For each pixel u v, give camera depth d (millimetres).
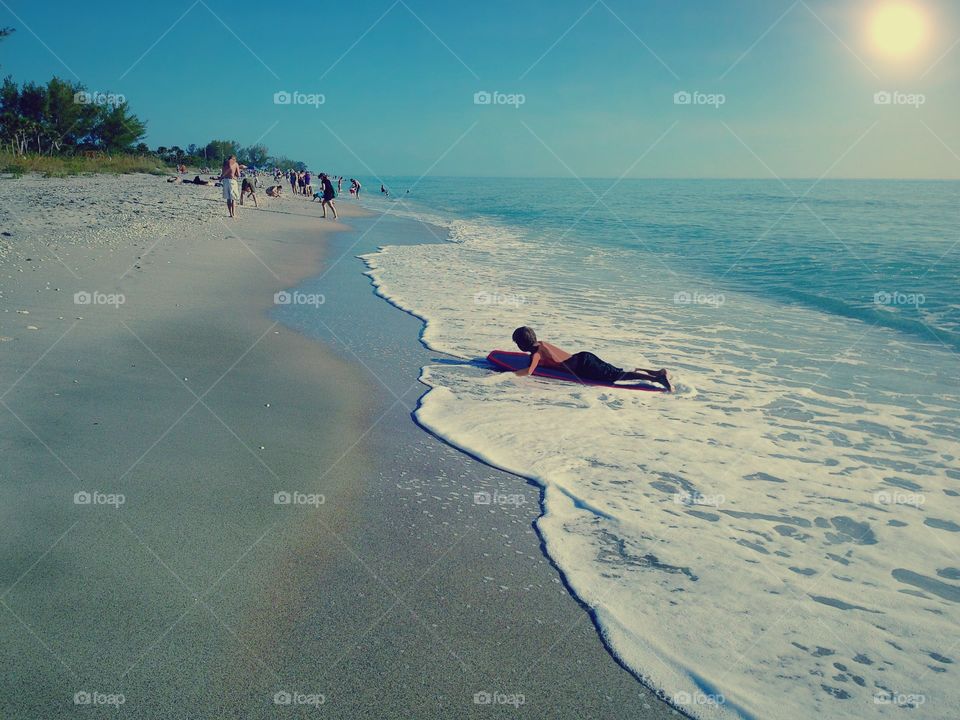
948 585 3789
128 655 2955
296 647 3080
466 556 3953
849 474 5277
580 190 102750
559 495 4793
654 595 3617
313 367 7625
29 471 4590
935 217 33844
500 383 7422
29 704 2650
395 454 5406
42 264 11820
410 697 2820
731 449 5746
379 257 17734
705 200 60594
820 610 3521
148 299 10141
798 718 2770
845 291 13727
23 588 3365
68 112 53781
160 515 4160
